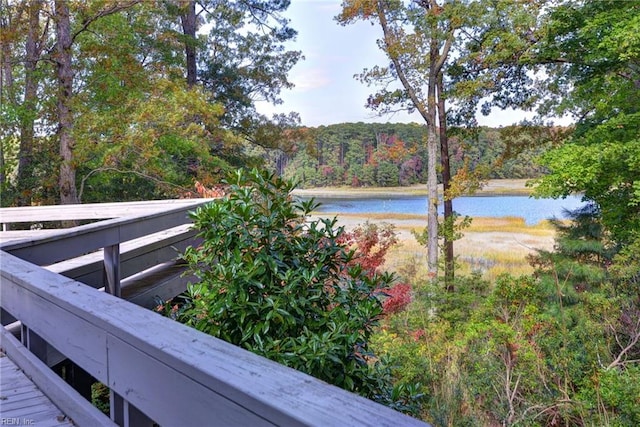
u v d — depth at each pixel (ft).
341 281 9.19
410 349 25.68
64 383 5.54
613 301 28.68
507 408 22.67
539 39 40.34
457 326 33.45
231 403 2.70
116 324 3.92
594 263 40.01
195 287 8.30
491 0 40.34
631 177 32.60
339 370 7.62
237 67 57.47
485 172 45.88
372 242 31.76
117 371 3.92
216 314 7.70
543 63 42.14
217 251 8.54
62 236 8.28
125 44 40.27
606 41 30.96
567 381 24.40
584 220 42.91
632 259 32.63
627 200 33.86
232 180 9.02
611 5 34.24
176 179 44.93
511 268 52.54
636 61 33.09
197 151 41.63
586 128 39.68
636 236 32.94
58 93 36.40
